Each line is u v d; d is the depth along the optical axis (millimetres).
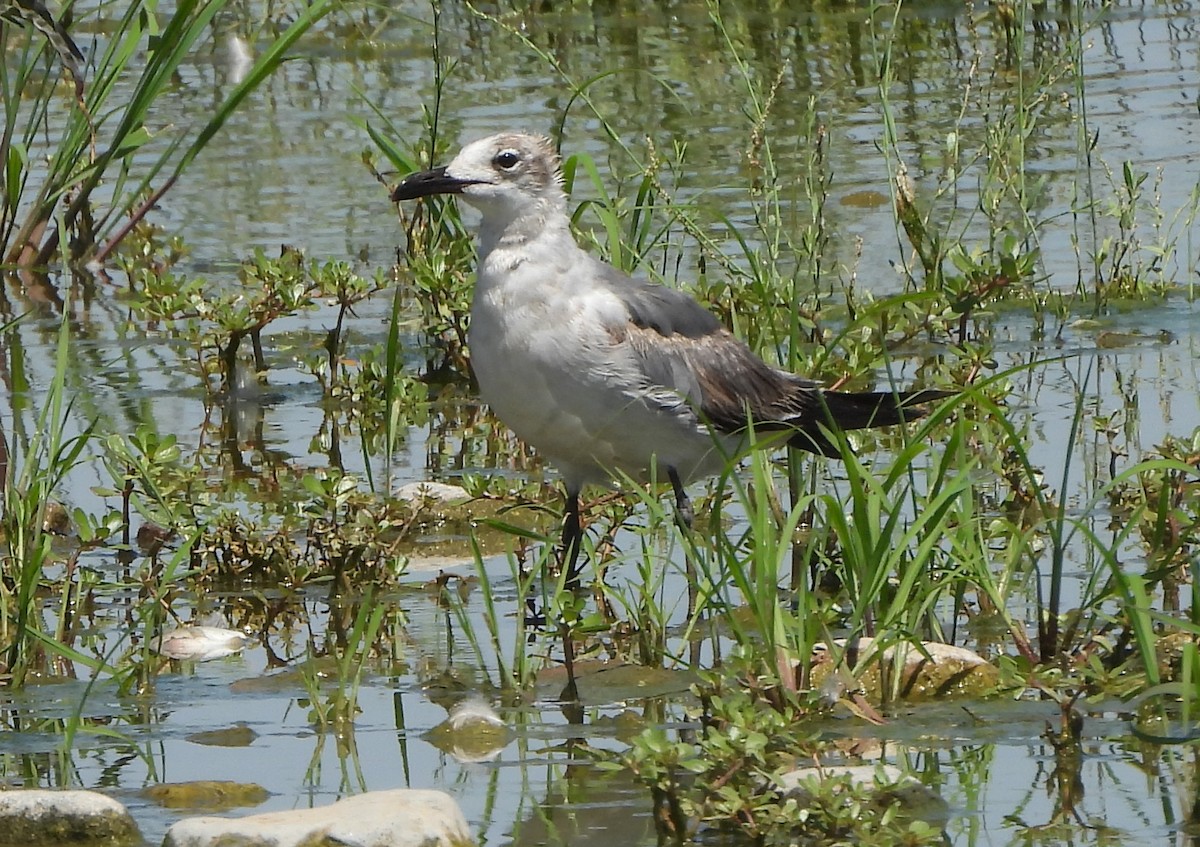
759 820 7488
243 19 25766
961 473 9625
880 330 14461
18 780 8484
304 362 15398
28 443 13906
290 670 9977
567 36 25766
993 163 16078
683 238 15938
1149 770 8164
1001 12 22281
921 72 23172
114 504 12750
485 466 13625
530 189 10898
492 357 10961
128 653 10305
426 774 8406
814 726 8789
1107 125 20953
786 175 19375
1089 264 17453
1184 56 23797
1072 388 14461
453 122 21312
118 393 15281
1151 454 11945
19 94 17969
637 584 10680
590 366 10844
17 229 19141
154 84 17922
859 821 7402
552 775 8359
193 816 7887
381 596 11195
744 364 11602
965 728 8750
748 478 12633
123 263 17391
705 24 26016
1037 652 9719
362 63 24844
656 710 9227
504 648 10273
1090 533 9312
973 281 15430
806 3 26859
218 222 19062
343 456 13891
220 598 11211
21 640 10148
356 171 20531
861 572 9344
